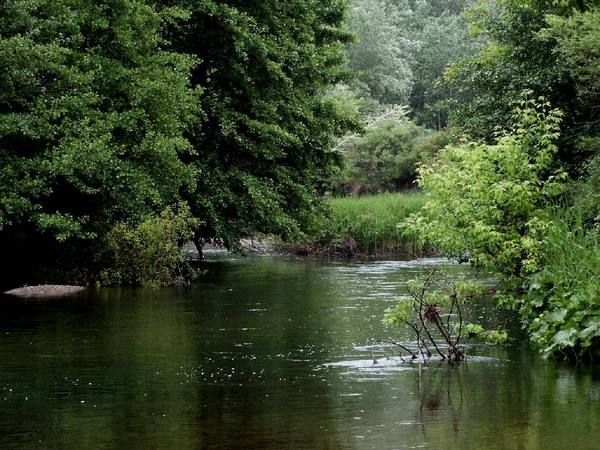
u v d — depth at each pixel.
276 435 8.07
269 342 13.45
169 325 15.26
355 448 7.62
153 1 22.98
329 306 17.98
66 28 19.09
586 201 16.09
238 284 23.08
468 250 14.04
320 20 30.30
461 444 7.71
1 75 17.42
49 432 8.21
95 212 21.48
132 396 9.77
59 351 12.64
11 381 10.59
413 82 85.88
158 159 20.27
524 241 13.08
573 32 20.20
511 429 8.22
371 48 81.69
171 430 8.27
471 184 13.77
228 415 8.86
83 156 17.81
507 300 13.59
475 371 11.14
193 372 11.12
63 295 20.30
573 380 10.52
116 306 18.09
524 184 13.60
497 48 27.56
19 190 17.86
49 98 18.20
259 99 25.22
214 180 24.45
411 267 28.41
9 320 15.88
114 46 20.77
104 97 19.53
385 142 57.06
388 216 35.62
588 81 22.05
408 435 8.05
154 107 20.28
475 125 25.50
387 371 11.19
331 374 10.98
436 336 14.05
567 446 7.63
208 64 25.19
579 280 12.40
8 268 22.84
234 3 25.16
